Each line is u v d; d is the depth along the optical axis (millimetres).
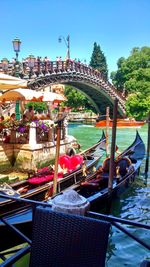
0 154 12359
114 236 7680
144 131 34719
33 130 12836
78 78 32875
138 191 11812
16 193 7648
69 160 10875
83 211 2863
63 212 2801
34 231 2639
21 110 17391
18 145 12930
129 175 11734
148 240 7500
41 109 37219
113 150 9469
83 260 2479
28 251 2922
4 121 13664
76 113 49938
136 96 47500
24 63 23734
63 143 15148
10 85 11648
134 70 59875
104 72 77875
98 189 9789
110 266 6359
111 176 9383
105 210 9625
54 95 13773
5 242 6230
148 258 6688
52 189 8539
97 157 14789
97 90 39562
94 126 40031
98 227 2447
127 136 30266
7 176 11109
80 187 9516
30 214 6785
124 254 6859
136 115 46531
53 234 2578
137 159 15297
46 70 26469
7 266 2719
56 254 2559
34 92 13148
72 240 2518
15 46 14750
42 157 13234
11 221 6363
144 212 9672
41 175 9602
